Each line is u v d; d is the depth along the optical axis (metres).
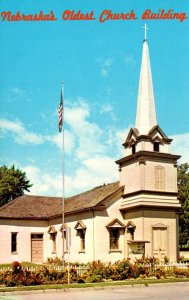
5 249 46.38
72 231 43.41
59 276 25.39
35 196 53.41
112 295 19.94
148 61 42.53
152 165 38.78
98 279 25.62
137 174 38.72
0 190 74.12
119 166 41.91
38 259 48.28
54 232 46.94
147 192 37.91
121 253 39.31
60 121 33.88
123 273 27.14
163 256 37.66
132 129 40.50
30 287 22.36
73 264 39.44
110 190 41.94
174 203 39.03
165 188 39.03
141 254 36.88
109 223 39.09
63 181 33.91
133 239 38.66
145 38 43.12
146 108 40.88
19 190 77.88
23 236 47.72
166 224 38.41
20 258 47.00
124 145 41.47
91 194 45.69
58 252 46.16
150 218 37.72
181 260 40.12
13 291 21.31
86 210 40.19
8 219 47.19
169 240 38.28
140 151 38.22
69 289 22.31
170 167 39.72
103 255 38.59
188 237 76.44
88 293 21.12
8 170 77.31
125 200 40.12
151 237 37.38
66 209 45.31
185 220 69.88
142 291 21.75
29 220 48.41
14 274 24.33
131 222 38.81
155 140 39.56
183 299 18.08
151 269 28.69
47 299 18.59
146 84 41.59
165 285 24.72
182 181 75.75
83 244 41.25
